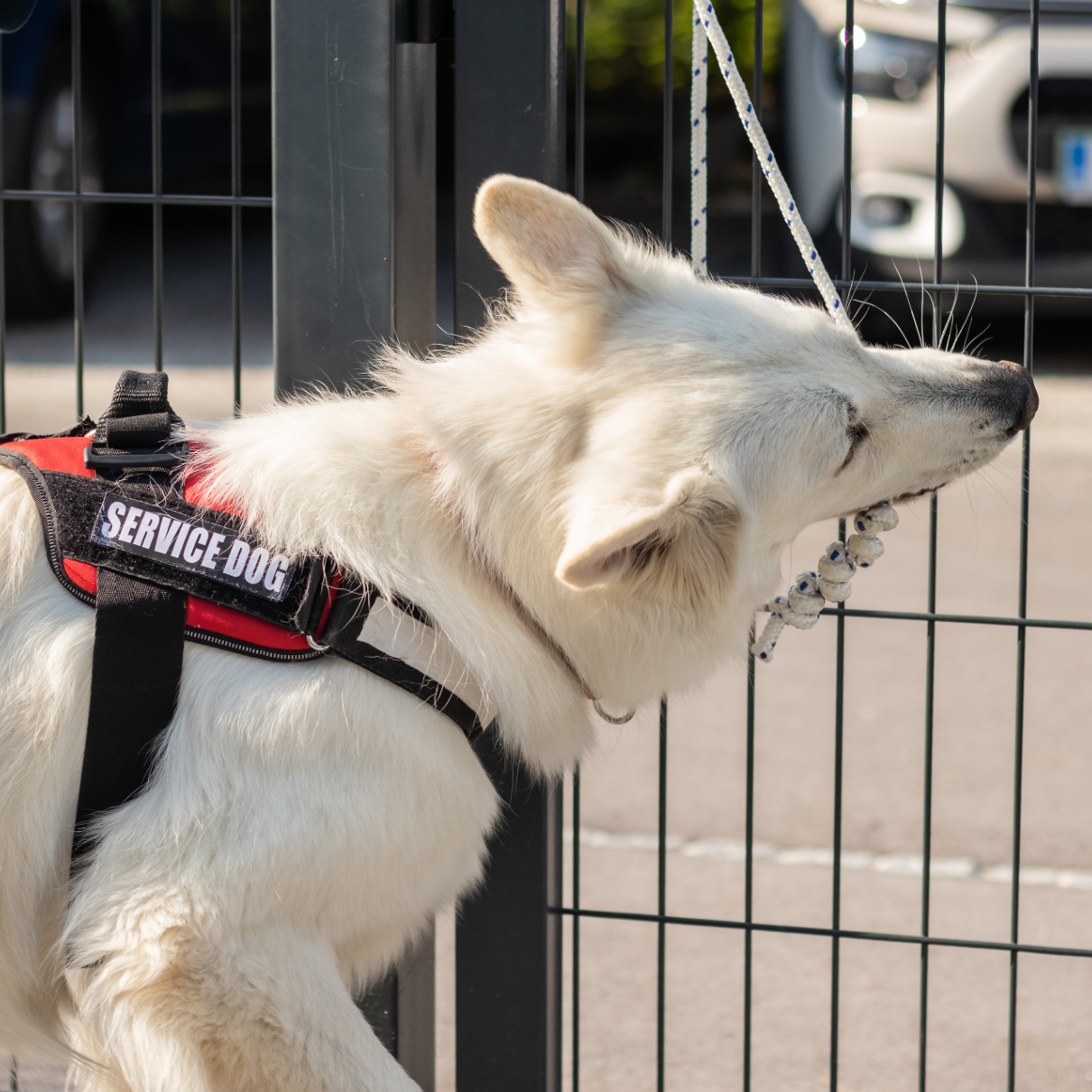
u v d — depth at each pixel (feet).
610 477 6.73
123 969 6.29
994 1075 9.35
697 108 7.88
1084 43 23.34
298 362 7.75
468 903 8.02
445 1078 9.52
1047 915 11.43
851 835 12.76
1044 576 18.52
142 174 32.73
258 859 6.22
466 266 7.80
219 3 32.60
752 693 7.88
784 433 7.02
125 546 6.56
